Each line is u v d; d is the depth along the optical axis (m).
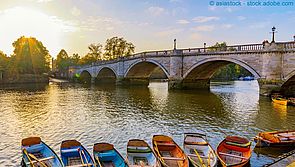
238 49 46.59
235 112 30.56
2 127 23.45
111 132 21.70
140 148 14.73
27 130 22.39
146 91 59.38
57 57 158.00
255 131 21.94
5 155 16.47
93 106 35.75
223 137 20.23
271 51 40.97
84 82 106.88
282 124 24.33
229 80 123.31
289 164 11.01
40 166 13.01
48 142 19.03
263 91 42.31
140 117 27.70
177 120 26.17
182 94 50.56
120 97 46.53
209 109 32.66
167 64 61.62
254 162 14.84
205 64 53.69
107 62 87.81
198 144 15.32
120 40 112.38
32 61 99.12
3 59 93.06
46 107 35.03
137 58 71.31
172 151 15.34
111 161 13.84
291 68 39.44
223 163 12.61
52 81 111.94
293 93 43.25
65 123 24.98
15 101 41.44
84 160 13.83
